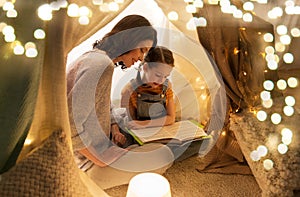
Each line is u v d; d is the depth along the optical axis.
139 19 1.46
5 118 1.16
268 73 1.67
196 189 1.59
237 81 1.67
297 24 2.04
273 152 1.39
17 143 1.17
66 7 1.22
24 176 1.06
